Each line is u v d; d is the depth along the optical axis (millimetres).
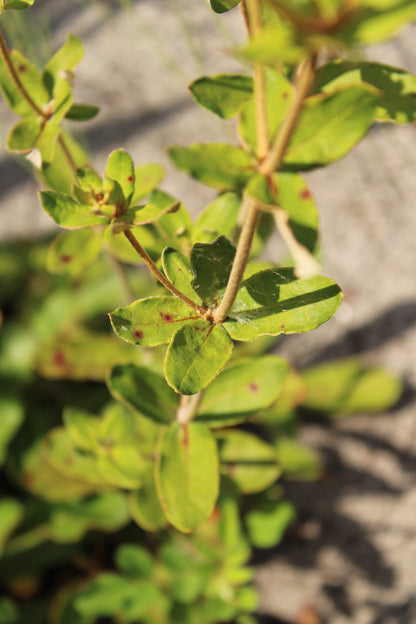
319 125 302
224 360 327
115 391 391
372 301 638
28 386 652
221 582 519
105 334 638
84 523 566
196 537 523
